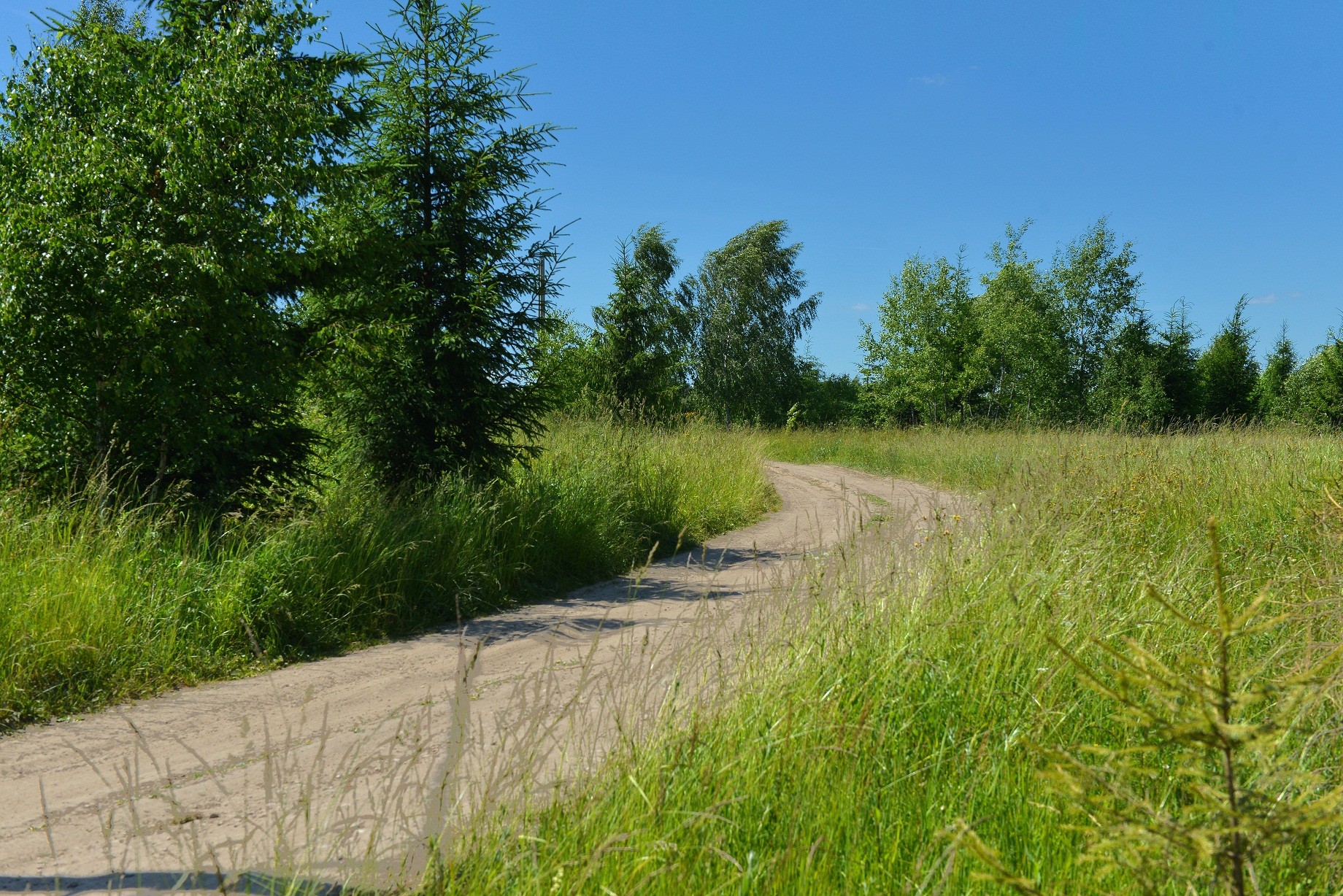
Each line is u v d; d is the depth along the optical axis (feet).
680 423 66.49
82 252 24.47
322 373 30.60
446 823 9.27
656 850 8.38
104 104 26.71
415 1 35.91
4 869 10.37
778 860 8.30
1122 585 16.44
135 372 25.59
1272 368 136.15
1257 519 26.94
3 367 24.86
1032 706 11.66
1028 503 20.33
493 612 27.12
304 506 28.17
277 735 15.40
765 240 162.50
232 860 8.66
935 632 14.07
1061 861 8.49
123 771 13.79
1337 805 6.07
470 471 35.01
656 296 152.25
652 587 31.27
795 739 10.59
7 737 15.62
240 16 27.81
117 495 23.80
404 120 35.91
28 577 19.15
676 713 11.48
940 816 9.42
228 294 25.85
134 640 19.39
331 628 22.90
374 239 29.91
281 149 27.14
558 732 13.98
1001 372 132.57
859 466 92.22
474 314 35.63
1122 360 130.62
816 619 14.14
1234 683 10.14
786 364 162.91
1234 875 6.00
